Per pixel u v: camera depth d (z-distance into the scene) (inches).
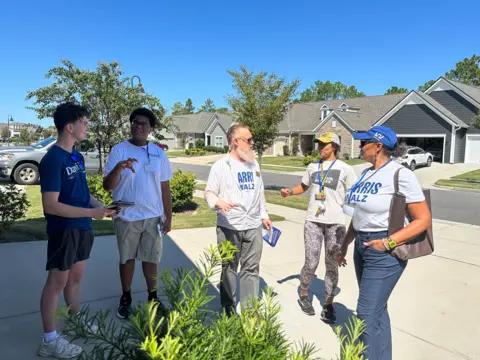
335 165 148.9
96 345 62.2
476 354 127.1
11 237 237.0
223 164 139.0
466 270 208.2
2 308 144.3
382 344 106.8
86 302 151.5
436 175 906.1
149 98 408.5
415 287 183.3
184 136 2224.4
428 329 143.2
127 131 403.5
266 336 60.5
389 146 106.5
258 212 143.1
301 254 232.7
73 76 374.6
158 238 140.6
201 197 446.9
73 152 114.0
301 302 155.2
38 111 375.9
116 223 137.1
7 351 115.5
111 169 133.0
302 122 1628.9
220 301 150.8
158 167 139.6
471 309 160.2
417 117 1214.3
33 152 523.2
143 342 50.9
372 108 1508.4
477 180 794.8
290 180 805.9
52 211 105.2
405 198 102.2
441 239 280.1
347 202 115.0
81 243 114.0
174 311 56.3
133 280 176.7
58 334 113.3
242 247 142.5
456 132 1165.7
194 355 51.6
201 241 250.8
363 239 108.7
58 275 110.0
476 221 376.2
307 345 84.0
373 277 105.7
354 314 154.1
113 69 392.5
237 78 491.5
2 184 507.2
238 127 140.9
